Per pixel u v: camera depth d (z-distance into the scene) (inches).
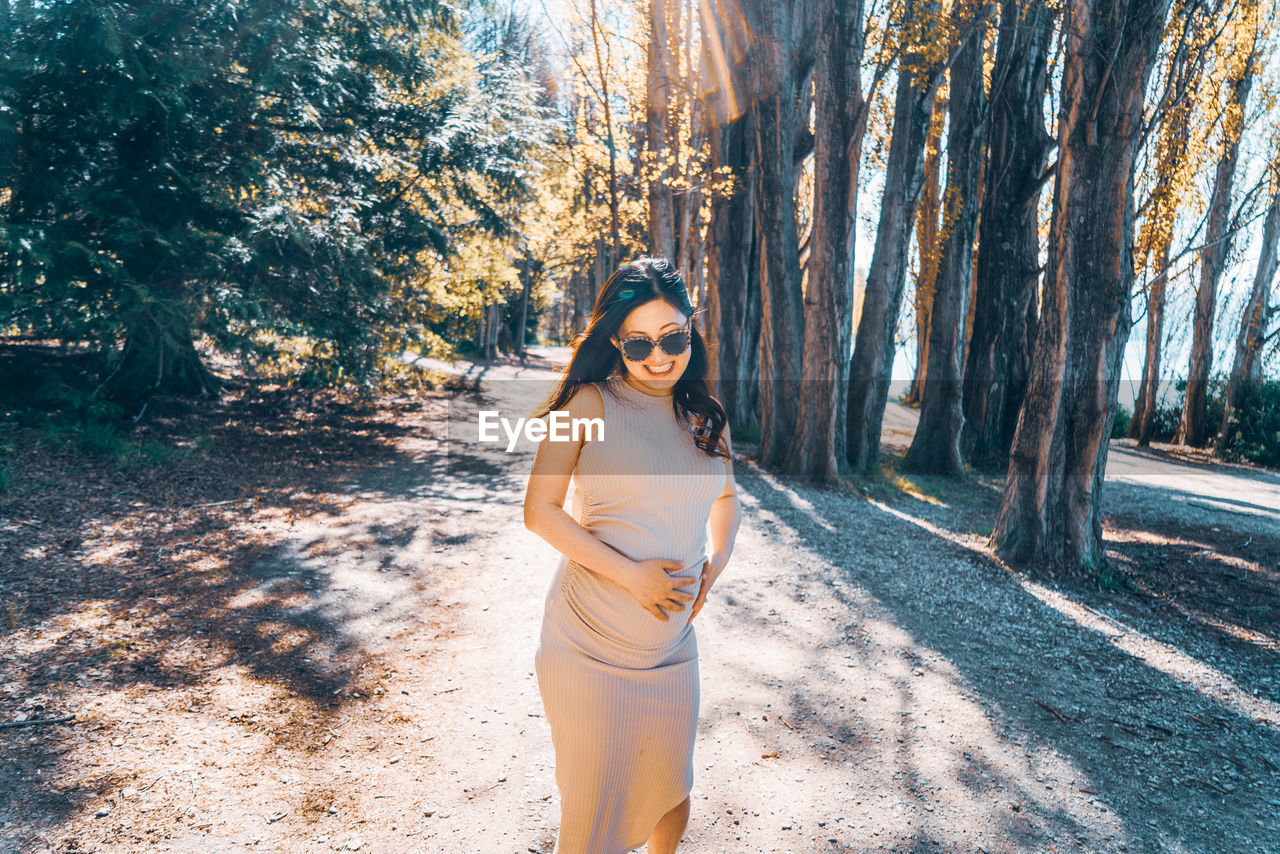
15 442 347.3
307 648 178.2
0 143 345.4
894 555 287.0
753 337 629.0
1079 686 180.4
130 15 368.8
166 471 349.1
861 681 175.8
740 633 202.7
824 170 410.0
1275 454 720.3
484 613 206.7
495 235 593.6
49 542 241.6
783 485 414.3
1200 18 263.7
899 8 400.8
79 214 381.7
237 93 414.3
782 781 131.3
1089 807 128.7
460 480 394.6
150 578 219.1
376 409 617.3
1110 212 261.9
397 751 135.6
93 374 475.5
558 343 2463.1
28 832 107.5
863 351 465.1
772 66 438.0
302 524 289.1
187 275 386.9
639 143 652.1
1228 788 138.3
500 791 124.3
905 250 459.2
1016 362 575.5
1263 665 202.2
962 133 504.7
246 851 106.4
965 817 123.4
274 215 402.0
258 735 138.3
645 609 73.0
